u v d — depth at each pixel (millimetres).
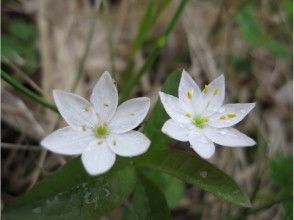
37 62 70
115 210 61
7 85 63
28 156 61
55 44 74
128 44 82
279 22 91
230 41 87
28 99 64
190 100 47
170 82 48
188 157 45
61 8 78
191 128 45
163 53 82
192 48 82
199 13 88
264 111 83
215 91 48
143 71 64
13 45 69
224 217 65
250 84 85
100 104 45
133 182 46
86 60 76
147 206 47
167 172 45
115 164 46
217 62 85
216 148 73
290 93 87
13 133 61
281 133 81
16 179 59
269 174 67
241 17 80
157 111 48
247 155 76
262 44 80
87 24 80
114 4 85
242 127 77
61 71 72
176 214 67
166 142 48
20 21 74
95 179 45
